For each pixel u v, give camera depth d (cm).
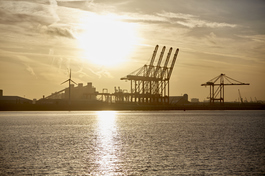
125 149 9806
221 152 9194
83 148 10038
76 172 6894
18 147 10269
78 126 19912
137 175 6694
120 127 18875
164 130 16550
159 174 6756
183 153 9025
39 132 15662
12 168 7206
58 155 8731
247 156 8575
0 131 16275
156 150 9581
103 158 8306
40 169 7131
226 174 6769
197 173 6825
